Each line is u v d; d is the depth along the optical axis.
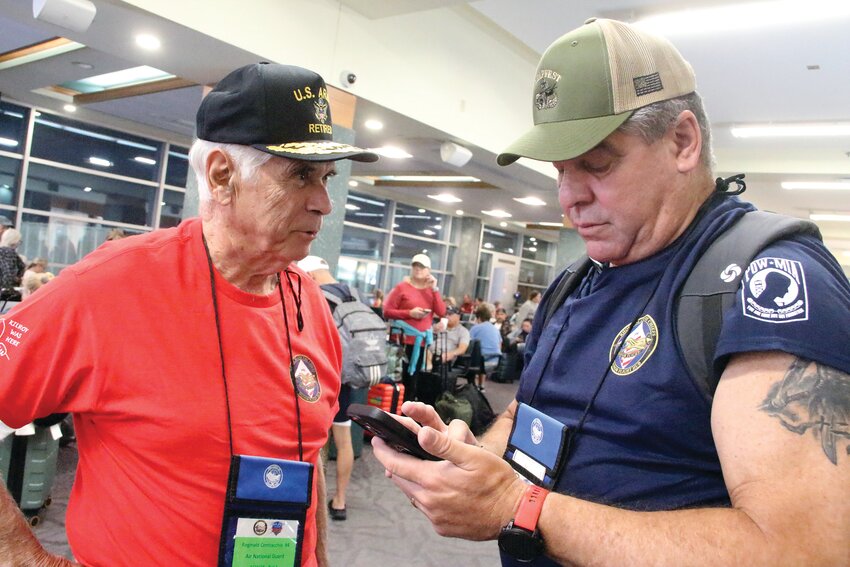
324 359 1.15
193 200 4.52
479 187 9.16
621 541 0.62
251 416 0.97
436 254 13.22
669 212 0.79
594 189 0.81
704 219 0.80
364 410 0.75
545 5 4.28
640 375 0.75
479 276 14.24
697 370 0.70
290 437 1.02
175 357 0.92
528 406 0.91
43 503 2.80
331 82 4.19
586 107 0.77
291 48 3.91
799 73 4.88
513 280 14.82
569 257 8.91
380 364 3.16
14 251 5.87
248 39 3.67
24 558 0.82
